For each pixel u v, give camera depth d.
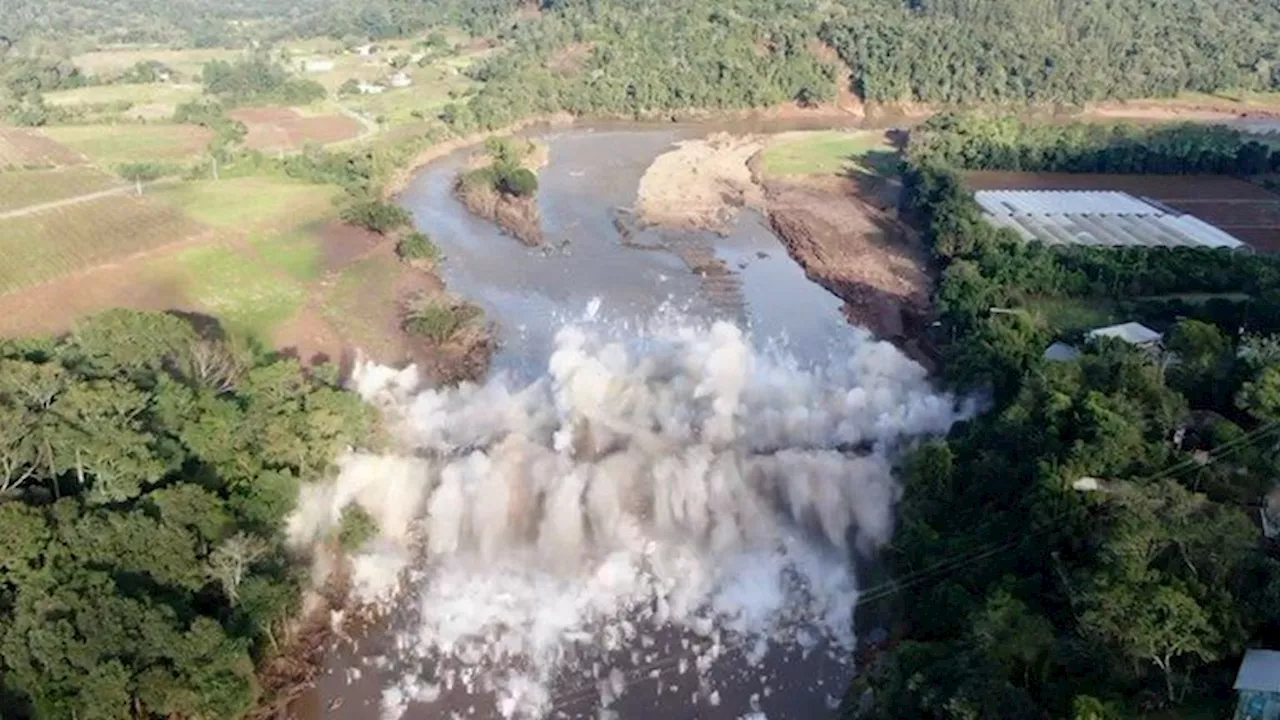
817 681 92.88
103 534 82.75
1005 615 77.44
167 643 78.75
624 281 177.62
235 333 150.50
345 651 95.75
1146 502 82.81
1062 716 70.44
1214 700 71.94
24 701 76.06
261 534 93.94
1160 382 106.00
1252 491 90.69
